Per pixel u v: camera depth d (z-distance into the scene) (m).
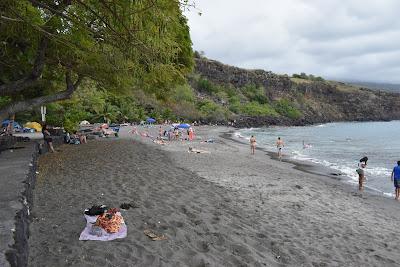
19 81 10.29
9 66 11.91
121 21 6.48
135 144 26.83
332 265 7.04
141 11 6.39
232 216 9.30
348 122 145.62
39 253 6.10
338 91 157.75
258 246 7.44
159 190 11.30
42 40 9.53
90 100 52.91
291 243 7.90
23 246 5.26
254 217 9.54
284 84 145.75
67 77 13.35
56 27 8.08
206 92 110.31
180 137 40.62
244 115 102.19
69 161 16.52
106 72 10.48
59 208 8.62
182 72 13.38
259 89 131.38
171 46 7.62
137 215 8.43
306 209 11.19
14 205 6.03
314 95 154.12
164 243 6.90
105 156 18.73
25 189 7.22
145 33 6.92
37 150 16.44
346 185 17.94
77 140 25.75
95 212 7.64
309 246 7.89
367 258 7.61
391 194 16.38
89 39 8.33
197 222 8.38
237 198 11.54
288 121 112.12
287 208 11.01
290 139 52.22
